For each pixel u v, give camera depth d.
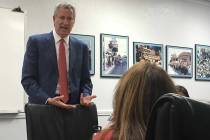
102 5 4.96
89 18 4.82
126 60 5.14
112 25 5.05
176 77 5.73
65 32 2.24
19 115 4.08
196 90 6.02
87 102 1.76
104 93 4.90
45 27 4.43
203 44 6.18
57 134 1.63
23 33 4.18
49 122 1.63
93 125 1.74
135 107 0.96
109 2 5.04
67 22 2.26
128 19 5.22
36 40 2.21
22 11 4.20
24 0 4.28
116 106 1.01
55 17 2.31
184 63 5.86
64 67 2.21
